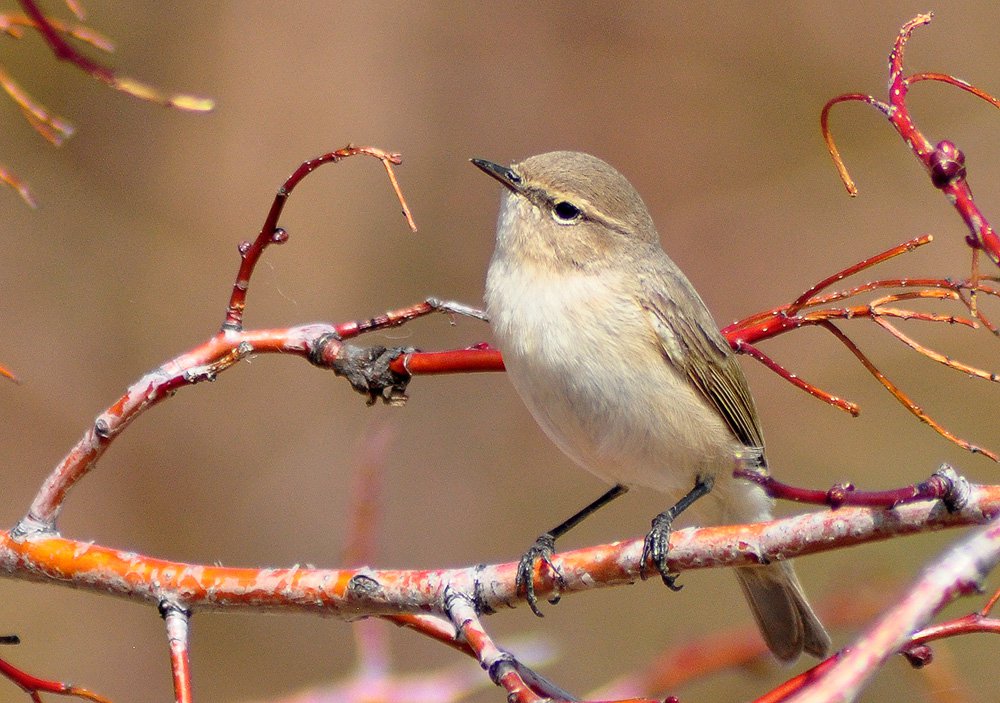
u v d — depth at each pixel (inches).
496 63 624.7
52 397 491.5
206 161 558.6
